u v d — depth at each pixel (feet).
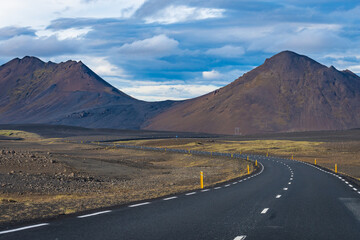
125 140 579.07
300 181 96.17
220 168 194.49
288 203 53.11
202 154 293.64
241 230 33.63
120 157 286.87
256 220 38.93
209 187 81.05
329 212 44.70
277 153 349.82
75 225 35.53
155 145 502.38
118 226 35.24
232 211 45.21
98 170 166.20
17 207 48.60
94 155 297.12
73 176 131.23
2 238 29.50
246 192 68.95
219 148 423.64
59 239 29.40
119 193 79.25
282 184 87.30
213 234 31.86
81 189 101.19
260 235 31.58
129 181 132.67
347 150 340.59
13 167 138.41
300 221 38.47
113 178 142.72
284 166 174.91
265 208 47.96
